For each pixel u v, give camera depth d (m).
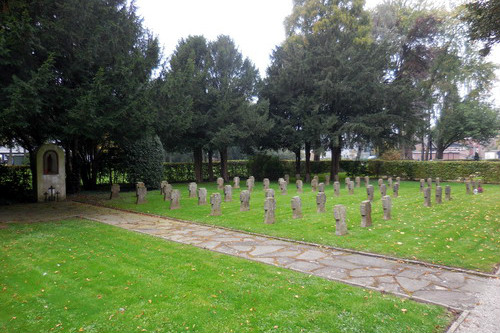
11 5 10.33
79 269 6.21
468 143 50.44
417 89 27.02
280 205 14.43
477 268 6.38
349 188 18.75
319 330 4.04
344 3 27.48
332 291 5.18
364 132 23.56
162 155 22.02
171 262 6.60
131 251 7.39
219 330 4.05
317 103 24.53
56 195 16.12
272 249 7.70
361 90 24.25
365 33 27.88
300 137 24.84
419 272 6.17
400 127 25.48
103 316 4.41
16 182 17.16
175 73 18.47
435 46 33.84
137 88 13.07
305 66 24.62
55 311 4.57
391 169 31.20
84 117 11.00
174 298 4.94
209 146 24.22
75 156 19.17
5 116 9.63
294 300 4.85
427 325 4.17
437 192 14.99
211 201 12.08
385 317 4.35
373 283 5.59
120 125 12.67
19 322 4.27
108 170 22.12
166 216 12.08
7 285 5.49
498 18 11.53
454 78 35.41
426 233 9.21
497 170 25.55
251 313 4.47
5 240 8.33
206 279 5.68
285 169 34.50
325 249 7.73
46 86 10.40
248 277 5.79
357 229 9.72
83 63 11.95
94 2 12.02
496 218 11.16
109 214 12.47
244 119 23.56
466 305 4.75
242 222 10.81
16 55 10.17
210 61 24.25
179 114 18.27
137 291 5.20
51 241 8.25
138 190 15.06
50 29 11.10
